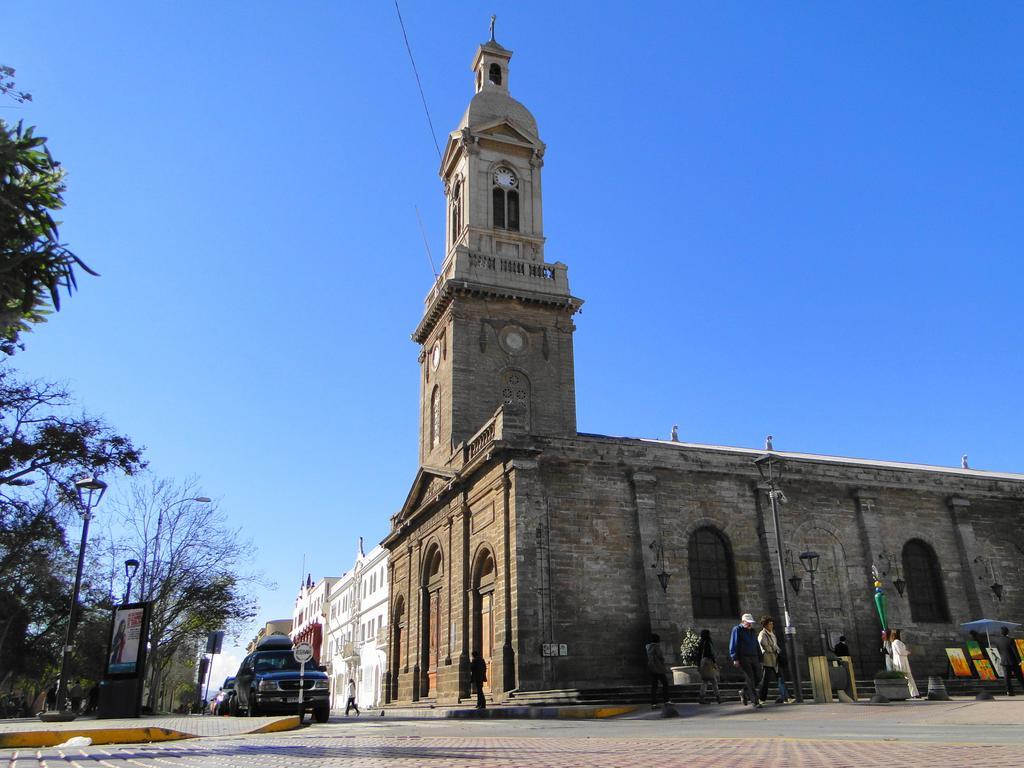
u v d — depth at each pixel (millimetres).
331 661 102000
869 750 7230
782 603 36562
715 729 12906
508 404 35812
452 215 52344
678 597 35188
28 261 9375
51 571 44938
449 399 44094
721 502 37625
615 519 35469
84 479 33156
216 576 50781
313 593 120812
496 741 11617
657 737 11133
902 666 25078
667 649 34031
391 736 14227
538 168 51312
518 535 33531
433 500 42281
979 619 39781
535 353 46469
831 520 39312
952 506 41781
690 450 37625
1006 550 42312
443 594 41094
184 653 76250
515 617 32625
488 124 50656
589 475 35750
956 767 5367
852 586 38438
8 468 35500
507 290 46312
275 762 7504
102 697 26516
